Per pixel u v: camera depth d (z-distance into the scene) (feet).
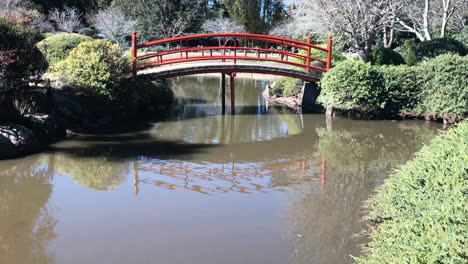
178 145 26.91
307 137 30.22
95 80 30.76
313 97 41.19
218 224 15.24
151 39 98.32
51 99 28.45
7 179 19.52
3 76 24.61
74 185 19.01
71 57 32.07
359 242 14.05
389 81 36.14
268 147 27.27
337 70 36.24
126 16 97.09
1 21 25.61
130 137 28.50
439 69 35.01
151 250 13.21
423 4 61.57
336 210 16.88
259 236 14.37
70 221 15.26
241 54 85.76
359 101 36.09
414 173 15.52
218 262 12.58
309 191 19.17
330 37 38.70
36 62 27.58
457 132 17.47
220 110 40.91
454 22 73.61
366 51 46.01
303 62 46.73
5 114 23.68
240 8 104.01
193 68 37.40
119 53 33.94
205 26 99.40
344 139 29.63
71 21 86.79
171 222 15.30
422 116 36.63
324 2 44.93
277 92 49.62
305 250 13.42
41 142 25.29
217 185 19.60
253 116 37.93
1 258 12.63
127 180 19.84
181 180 20.10
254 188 19.38
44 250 13.14
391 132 31.89
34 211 16.14
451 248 8.76
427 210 11.82
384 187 18.70
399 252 10.01
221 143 27.96
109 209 16.39
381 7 45.93
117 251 13.12
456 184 12.28
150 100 40.06
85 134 28.43
